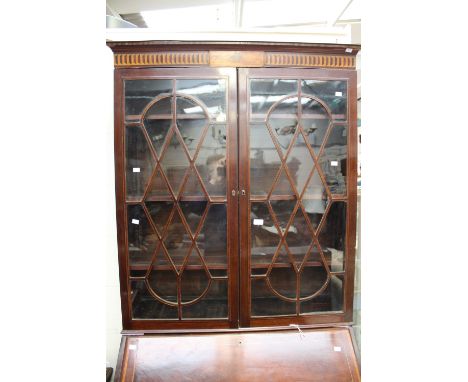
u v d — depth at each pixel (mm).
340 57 1255
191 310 1278
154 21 1840
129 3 1645
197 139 1252
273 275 1298
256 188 1268
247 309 1256
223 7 1699
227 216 1241
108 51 1475
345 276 1289
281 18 1809
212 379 1155
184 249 1276
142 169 1258
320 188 1296
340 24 1664
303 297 1302
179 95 1226
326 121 1277
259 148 1263
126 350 1203
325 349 1227
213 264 1266
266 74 1222
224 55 1210
